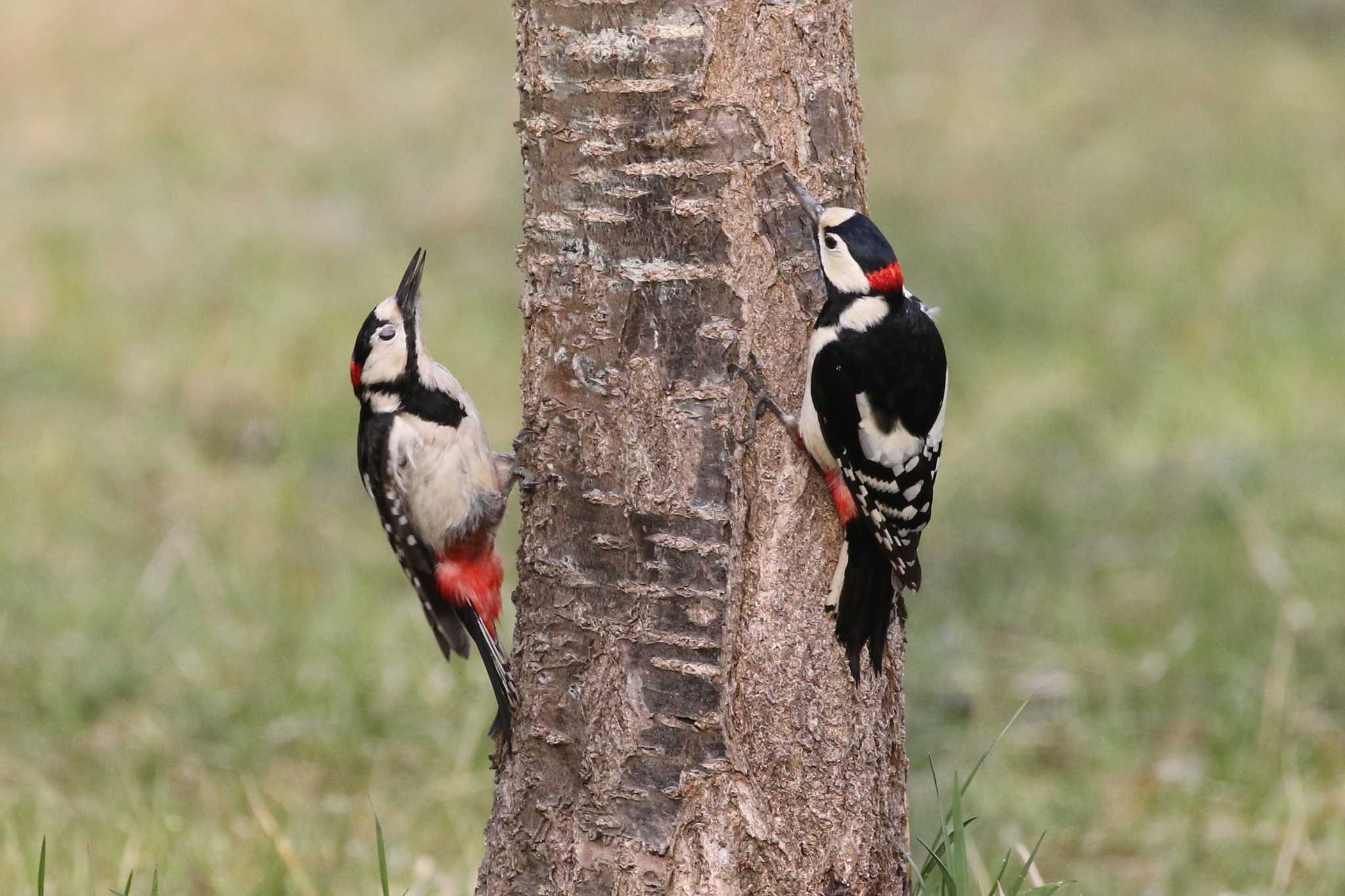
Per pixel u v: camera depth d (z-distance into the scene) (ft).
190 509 48.49
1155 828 33.12
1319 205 74.18
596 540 22.06
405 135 87.61
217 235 73.00
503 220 76.69
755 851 21.91
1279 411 53.62
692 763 21.79
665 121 21.16
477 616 27.61
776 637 21.93
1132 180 78.95
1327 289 64.18
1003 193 78.43
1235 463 49.39
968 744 37.01
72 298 64.34
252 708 37.35
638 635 21.90
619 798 22.06
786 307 21.91
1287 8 106.42
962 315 65.10
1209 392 55.77
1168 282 66.39
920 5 107.96
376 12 106.32
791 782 22.06
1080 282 67.26
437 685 38.34
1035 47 99.66
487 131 87.81
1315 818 32.73
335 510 49.85
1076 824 33.55
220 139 86.43
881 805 22.89
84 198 77.20
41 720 36.94
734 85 21.17
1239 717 35.86
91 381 57.67
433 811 33.45
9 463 50.26
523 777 22.89
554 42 21.52
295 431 54.60
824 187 22.16
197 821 31.94
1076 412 55.31
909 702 38.93
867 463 22.06
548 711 22.57
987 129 86.58
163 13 100.32
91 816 31.81
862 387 21.91
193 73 95.14
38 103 90.02
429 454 27.12
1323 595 41.24
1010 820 33.91
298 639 40.50
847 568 22.33
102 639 40.01
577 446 22.07
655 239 21.44
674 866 21.86
